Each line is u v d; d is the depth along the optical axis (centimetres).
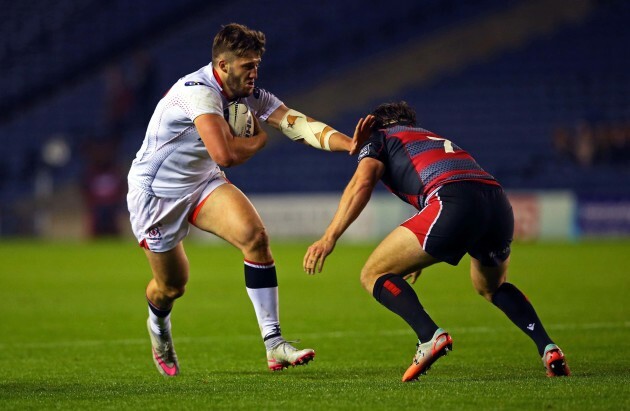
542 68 11094
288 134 2355
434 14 11781
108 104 11212
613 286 4688
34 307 4181
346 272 5831
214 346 2934
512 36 11425
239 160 2167
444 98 10969
